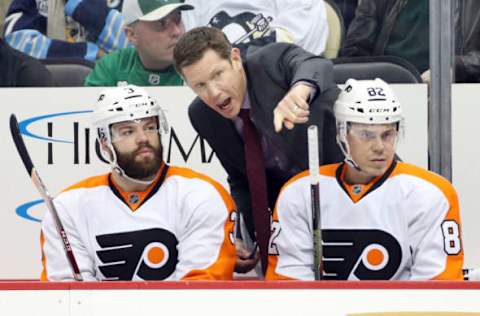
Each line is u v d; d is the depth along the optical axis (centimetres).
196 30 983
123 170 902
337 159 1010
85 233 918
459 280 809
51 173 1052
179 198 915
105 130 898
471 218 1048
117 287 784
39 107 1056
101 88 1060
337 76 1063
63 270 909
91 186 934
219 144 1038
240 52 1050
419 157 1046
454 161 1050
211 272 892
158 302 782
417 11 1048
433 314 777
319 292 780
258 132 1016
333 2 1066
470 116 1051
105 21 1071
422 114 1047
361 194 906
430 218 891
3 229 1052
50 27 1075
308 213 905
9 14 1079
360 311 779
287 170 1024
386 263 897
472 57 1052
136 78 1063
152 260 909
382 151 879
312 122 1009
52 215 866
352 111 877
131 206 919
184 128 1046
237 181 1042
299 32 1059
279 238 911
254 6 1062
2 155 1050
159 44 1059
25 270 1052
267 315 780
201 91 987
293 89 936
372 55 1059
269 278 912
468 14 1051
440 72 1041
